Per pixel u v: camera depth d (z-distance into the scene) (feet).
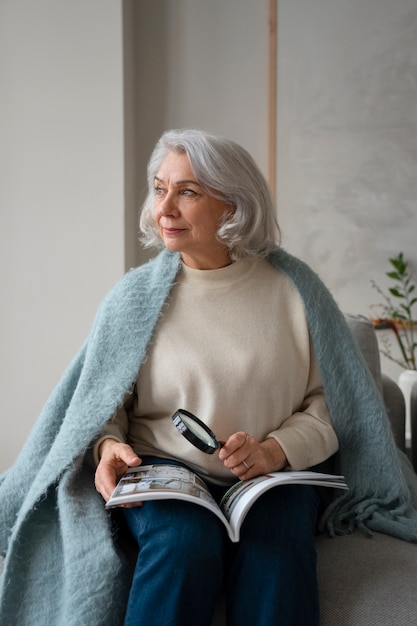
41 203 8.07
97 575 3.69
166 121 8.85
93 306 8.09
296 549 3.66
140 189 8.93
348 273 8.49
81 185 8.02
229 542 3.84
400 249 8.33
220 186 4.19
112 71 7.92
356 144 8.35
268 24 8.53
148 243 4.76
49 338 8.16
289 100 8.48
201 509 3.72
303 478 3.87
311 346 4.56
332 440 4.41
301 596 3.50
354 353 4.57
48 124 8.00
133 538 4.12
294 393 4.46
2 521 4.52
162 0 8.72
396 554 4.10
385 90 8.23
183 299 4.46
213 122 8.78
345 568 3.93
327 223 8.50
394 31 8.16
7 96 8.01
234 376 4.24
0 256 8.13
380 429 4.55
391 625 3.52
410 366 8.40
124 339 4.39
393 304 8.40
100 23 7.89
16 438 8.27
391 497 4.52
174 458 4.31
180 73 8.78
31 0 7.95
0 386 8.25
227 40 8.68
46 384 8.20
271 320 4.43
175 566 3.42
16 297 8.16
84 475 4.34
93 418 4.25
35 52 7.98
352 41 8.27
